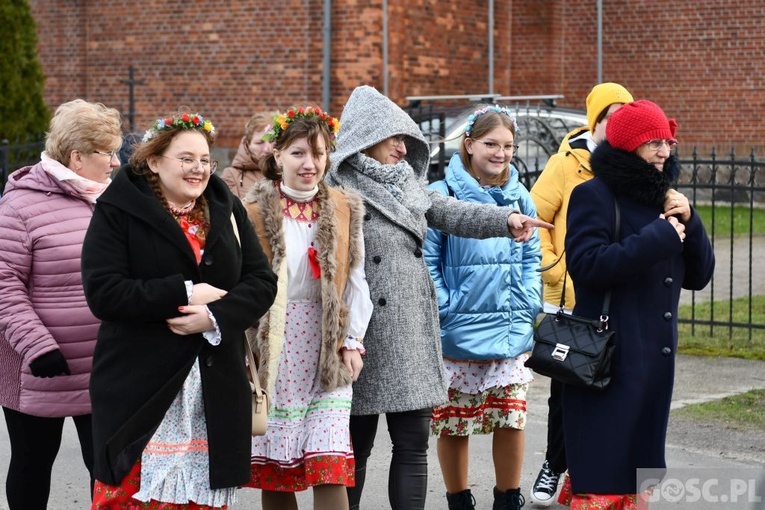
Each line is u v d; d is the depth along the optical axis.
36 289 5.80
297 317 5.68
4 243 5.76
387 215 6.07
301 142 5.62
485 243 6.61
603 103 7.04
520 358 6.74
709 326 12.86
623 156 5.47
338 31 20.58
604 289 5.50
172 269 4.81
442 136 13.80
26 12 16.62
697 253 5.56
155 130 4.90
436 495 7.52
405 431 6.06
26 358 5.66
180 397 4.82
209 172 4.98
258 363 5.53
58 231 5.81
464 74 22.38
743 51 24.17
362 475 6.27
